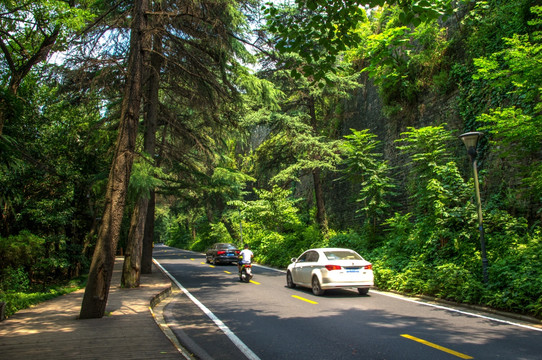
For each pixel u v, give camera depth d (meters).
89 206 19.39
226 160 24.69
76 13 10.93
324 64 6.82
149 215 19.62
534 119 8.70
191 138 18.20
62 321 7.66
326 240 20.84
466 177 14.96
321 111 29.92
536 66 8.36
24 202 14.30
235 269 22.56
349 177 18.89
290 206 25.98
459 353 5.38
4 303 7.90
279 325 7.49
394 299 10.56
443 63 17.53
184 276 18.66
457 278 9.89
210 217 38.41
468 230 12.12
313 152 20.83
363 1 6.08
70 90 13.01
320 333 6.74
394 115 21.42
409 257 13.69
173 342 5.97
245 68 15.98
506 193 12.65
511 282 8.52
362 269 11.16
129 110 8.76
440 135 14.33
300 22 6.81
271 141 23.67
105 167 17.89
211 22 11.25
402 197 19.62
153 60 15.05
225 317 8.53
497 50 14.12
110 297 11.02
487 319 7.75
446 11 5.86
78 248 17.67
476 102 14.98
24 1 11.23
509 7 13.59
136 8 9.37
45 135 15.76
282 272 19.58
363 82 25.59
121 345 5.74
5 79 13.30
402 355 5.34
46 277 17.44
